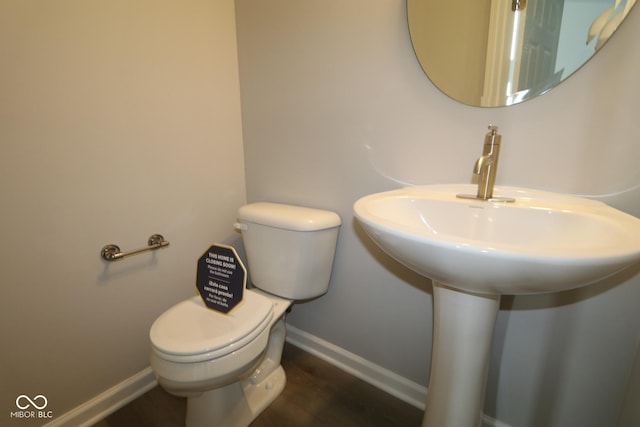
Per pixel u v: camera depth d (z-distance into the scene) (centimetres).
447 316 78
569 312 87
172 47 118
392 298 119
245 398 112
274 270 125
